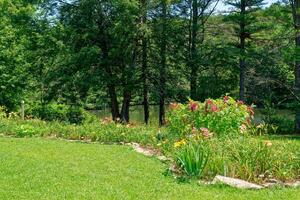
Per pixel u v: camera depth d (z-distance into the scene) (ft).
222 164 35.50
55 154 44.11
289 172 36.14
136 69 102.89
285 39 108.06
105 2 98.37
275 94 125.70
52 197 27.89
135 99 123.95
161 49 106.11
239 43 108.99
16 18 103.30
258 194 30.40
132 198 28.19
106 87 104.01
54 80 98.53
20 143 51.65
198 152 35.58
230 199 28.78
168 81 106.83
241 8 105.81
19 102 106.93
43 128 64.75
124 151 48.37
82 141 58.44
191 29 117.29
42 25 101.60
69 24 100.22
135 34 97.96
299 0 101.60
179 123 50.62
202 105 50.19
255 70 114.11
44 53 102.06
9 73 105.70
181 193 29.94
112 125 63.52
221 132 48.52
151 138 55.62
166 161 41.65
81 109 96.73
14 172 34.63
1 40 105.29
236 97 118.83
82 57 94.02
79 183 31.71
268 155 36.99
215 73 114.93
